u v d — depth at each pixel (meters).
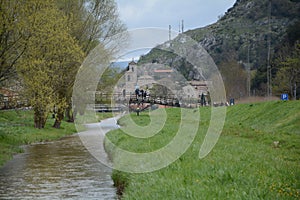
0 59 27.70
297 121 27.20
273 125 29.08
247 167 13.53
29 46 29.19
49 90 32.22
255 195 9.66
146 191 11.67
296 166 14.22
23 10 27.98
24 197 14.59
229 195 9.82
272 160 15.52
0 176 18.52
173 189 11.02
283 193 9.99
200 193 10.18
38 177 18.17
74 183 16.88
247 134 25.94
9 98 36.03
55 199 14.24
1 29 26.58
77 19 41.12
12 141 30.02
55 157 24.28
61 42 32.78
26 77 30.33
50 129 39.97
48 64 32.12
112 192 15.17
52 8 32.28
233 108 40.44
